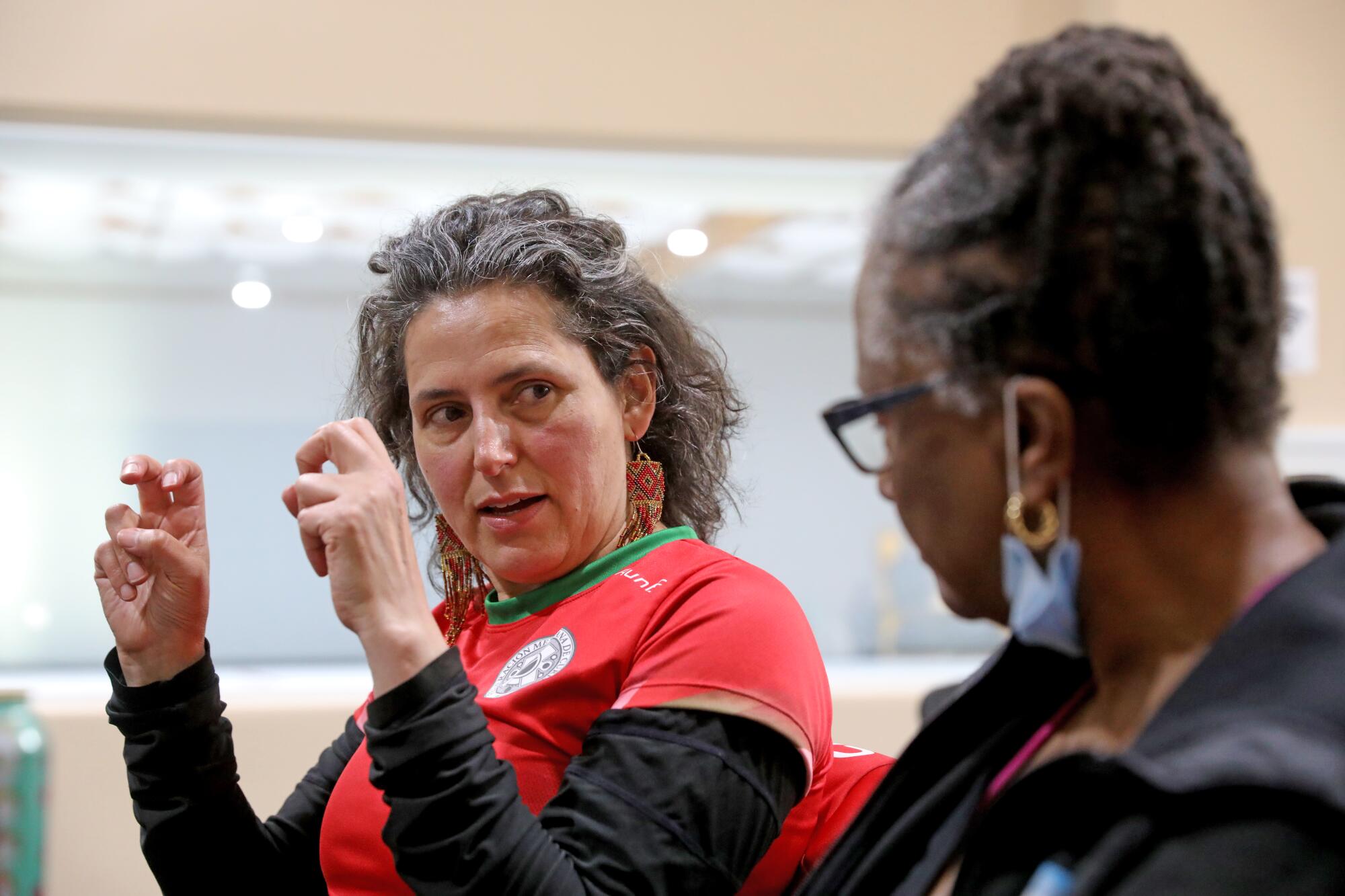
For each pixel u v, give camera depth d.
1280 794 0.48
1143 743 0.55
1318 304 3.41
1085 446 0.59
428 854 0.85
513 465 1.10
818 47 3.46
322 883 1.27
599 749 0.95
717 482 1.38
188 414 4.63
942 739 0.77
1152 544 0.60
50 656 4.39
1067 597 0.60
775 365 4.96
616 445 1.17
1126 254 0.56
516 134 3.36
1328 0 3.49
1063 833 0.59
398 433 1.33
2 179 3.74
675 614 1.04
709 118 3.41
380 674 0.87
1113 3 3.43
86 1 3.20
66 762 3.25
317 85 3.27
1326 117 3.46
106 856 3.24
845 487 4.96
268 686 3.72
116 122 3.26
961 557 0.65
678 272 4.65
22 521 4.45
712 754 0.93
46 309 4.54
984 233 0.60
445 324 1.11
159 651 1.18
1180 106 0.58
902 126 3.49
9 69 3.16
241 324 4.68
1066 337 0.58
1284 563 0.58
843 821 1.11
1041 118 0.59
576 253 1.15
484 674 1.16
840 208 3.97
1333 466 3.31
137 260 4.55
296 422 4.71
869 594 4.90
